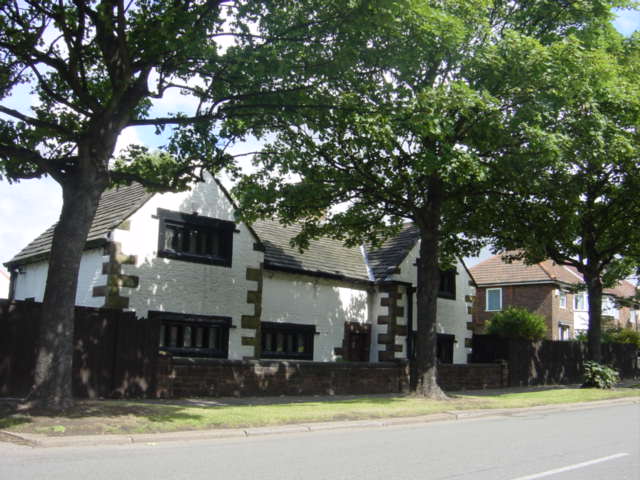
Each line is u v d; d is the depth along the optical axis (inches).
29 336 508.4
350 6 444.1
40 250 781.9
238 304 746.8
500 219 719.7
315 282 861.2
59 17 431.8
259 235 853.2
